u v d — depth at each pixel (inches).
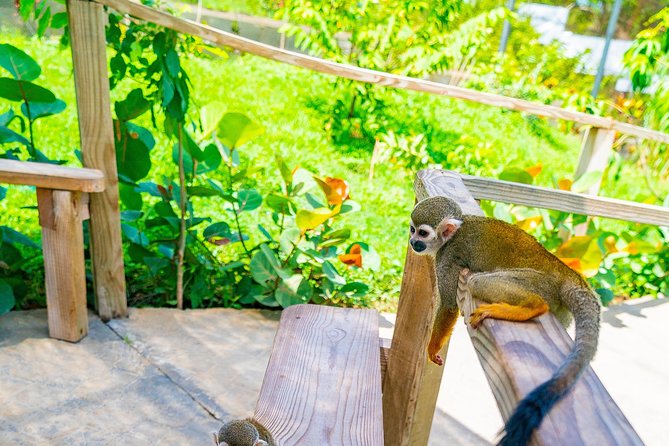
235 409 49.3
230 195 66.7
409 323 36.6
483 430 51.3
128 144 60.5
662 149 113.5
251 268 64.1
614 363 64.5
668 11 105.8
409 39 122.7
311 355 34.6
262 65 139.4
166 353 55.3
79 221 52.9
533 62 149.6
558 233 79.5
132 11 51.3
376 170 107.7
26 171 49.8
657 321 76.3
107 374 51.4
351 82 116.7
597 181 75.1
